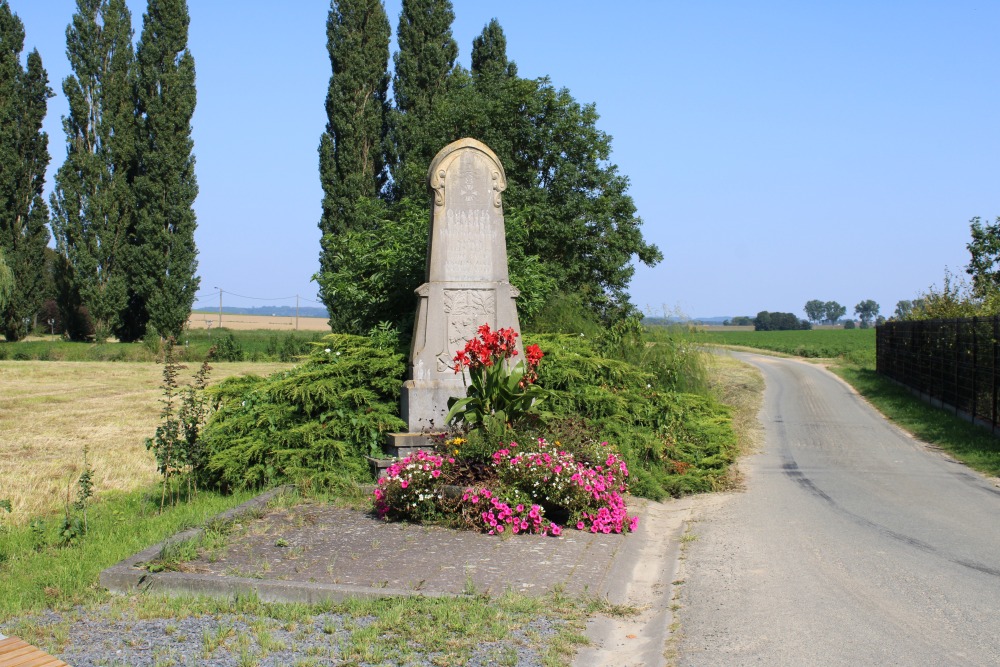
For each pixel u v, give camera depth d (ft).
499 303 36.86
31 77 173.27
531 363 33.12
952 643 17.25
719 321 642.22
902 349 97.81
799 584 21.83
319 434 34.22
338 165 115.96
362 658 15.70
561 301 54.80
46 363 140.26
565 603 19.45
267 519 27.50
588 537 26.40
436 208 36.73
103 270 161.89
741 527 29.32
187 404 33.81
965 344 64.44
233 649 16.19
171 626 17.51
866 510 32.65
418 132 99.76
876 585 21.72
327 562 22.30
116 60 159.94
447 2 118.52
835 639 17.49
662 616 19.27
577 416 37.60
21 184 175.52
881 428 62.39
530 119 92.84
